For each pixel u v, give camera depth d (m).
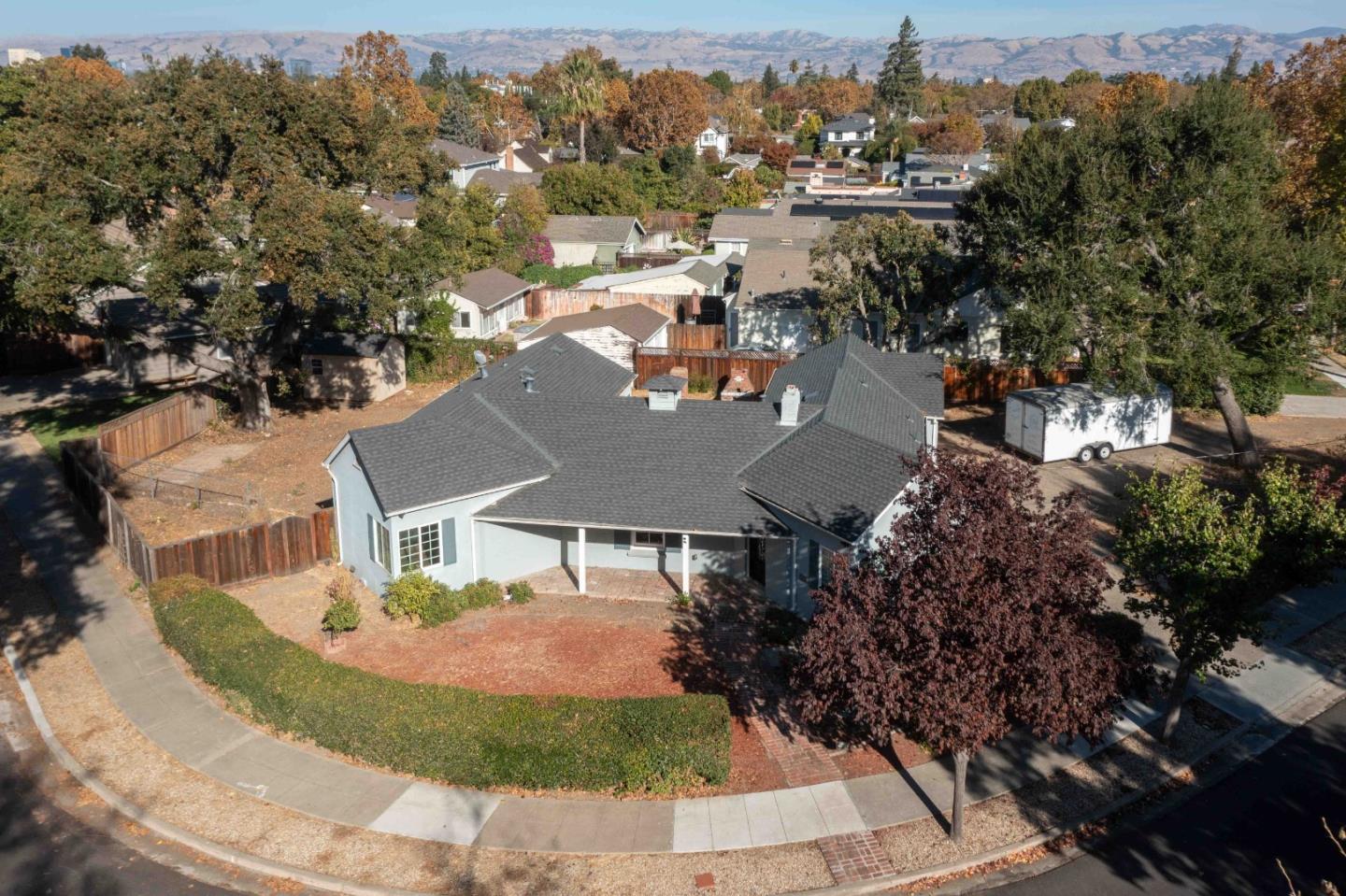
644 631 24.33
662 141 130.38
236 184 34.12
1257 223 32.22
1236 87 33.62
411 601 24.42
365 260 35.97
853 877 15.93
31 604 25.75
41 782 18.67
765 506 25.70
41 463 36.31
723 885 15.77
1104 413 36.31
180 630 22.44
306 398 45.84
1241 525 18.11
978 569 15.39
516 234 72.56
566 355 37.12
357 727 18.78
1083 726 15.94
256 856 16.50
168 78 34.41
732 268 67.44
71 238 32.31
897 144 135.75
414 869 16.14
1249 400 40.06
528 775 18.00
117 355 47.78
